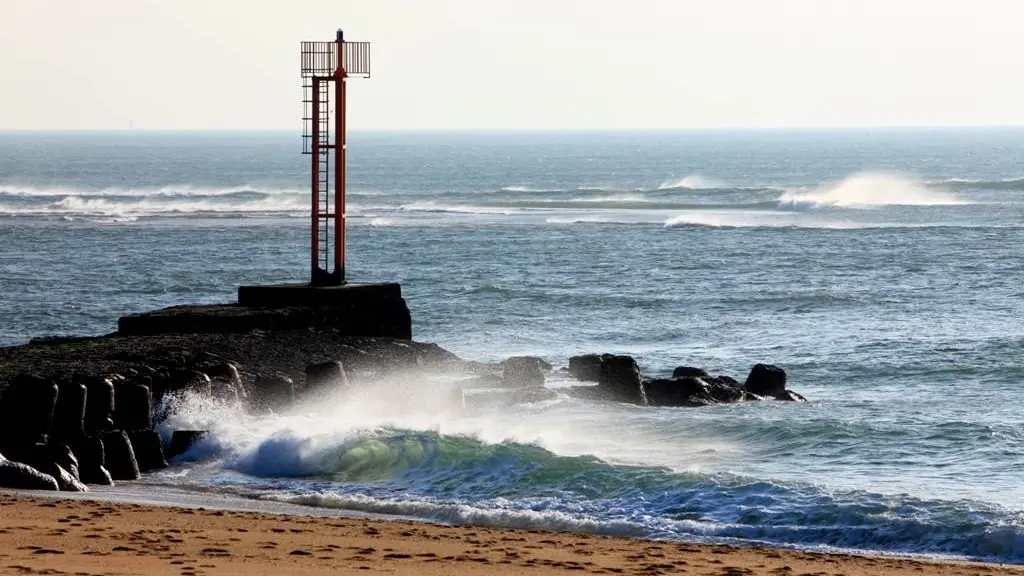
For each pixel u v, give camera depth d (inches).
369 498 3316.9
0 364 4456.2
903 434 4141.2
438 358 5511.8
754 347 6446.9
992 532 2886.3
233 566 2281.0
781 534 2989.7
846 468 3774.6
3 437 3503.9
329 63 5659.5
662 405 4867.1
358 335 5718.5
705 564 2556.6
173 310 5575.8
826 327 7081.7
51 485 3284.9
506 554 2583.7
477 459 3604.8
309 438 3735.2
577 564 2498.8
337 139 5723.4
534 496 3341.5
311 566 2332.7
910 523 2974.9
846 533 2974.9
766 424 4284.0
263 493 3378.4
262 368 4817.9
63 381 3725.4
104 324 7317.9
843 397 5172.2
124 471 3563.0
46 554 2284.7
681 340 6722.4
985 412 4758.9
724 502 3216.0
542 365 5570.9
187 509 3011.8
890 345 6378.0
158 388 4151.1
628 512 3184.1
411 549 2600.9
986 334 6712.6
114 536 2529.5
